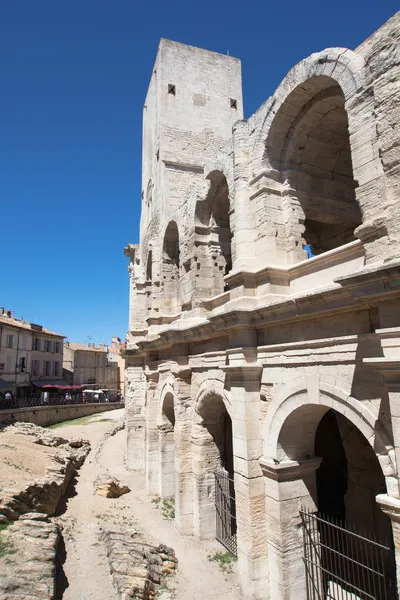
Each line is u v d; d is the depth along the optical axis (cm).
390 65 927
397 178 898
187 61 3117
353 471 1652
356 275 895
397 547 852
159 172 2880
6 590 1145
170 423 2516
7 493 1748
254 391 1393
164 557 1630
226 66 3247
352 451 1655
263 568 1302
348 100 1059
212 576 1550
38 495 1906
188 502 1942
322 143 1472
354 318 1040
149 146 3412
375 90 956
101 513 2156
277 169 1461
